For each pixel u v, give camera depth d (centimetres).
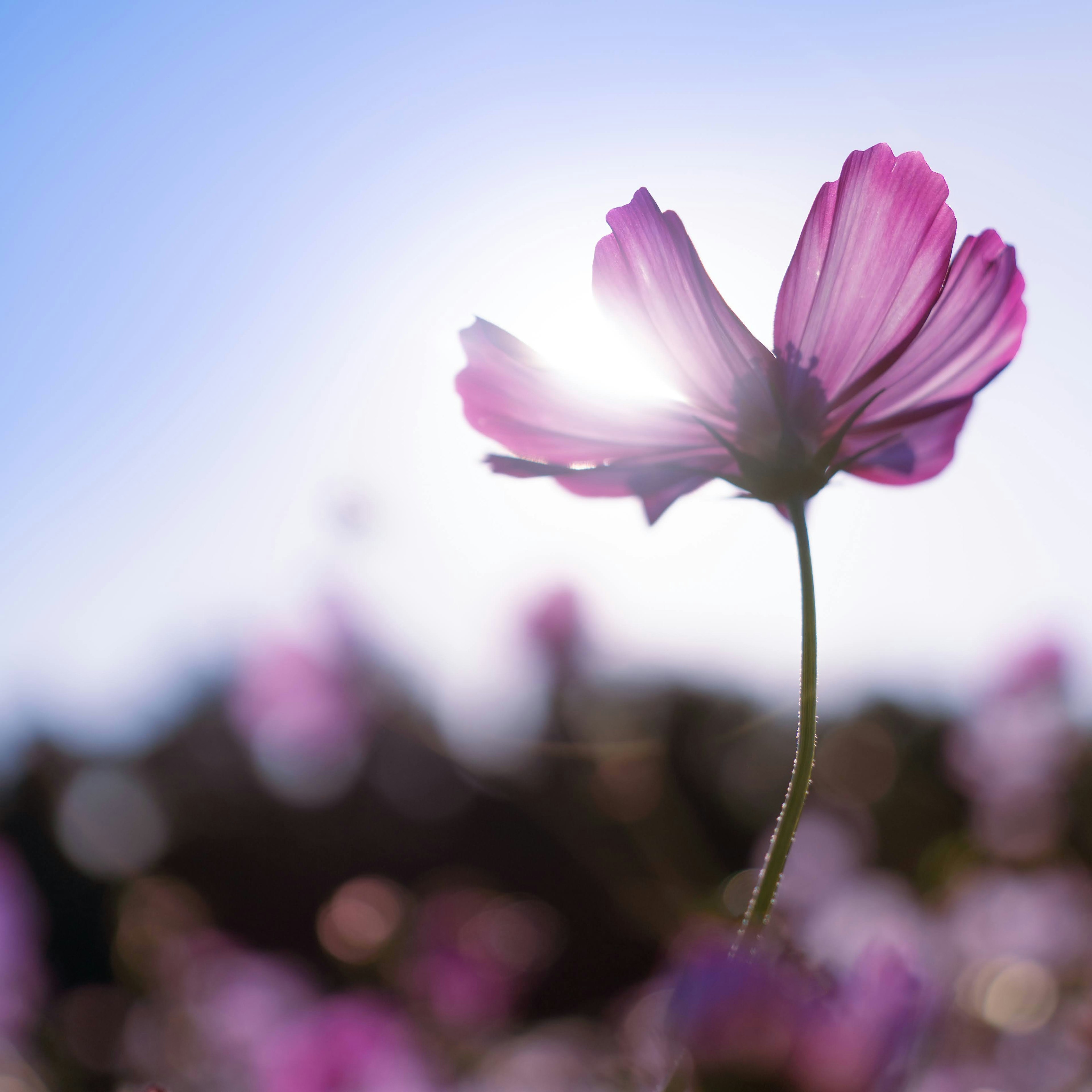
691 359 30
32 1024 74
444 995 69
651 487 31
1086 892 64
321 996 78
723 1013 25
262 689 68
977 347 30
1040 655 83
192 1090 70
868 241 30
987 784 82
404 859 218
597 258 30
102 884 137
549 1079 56
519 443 31
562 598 70
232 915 225
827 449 30
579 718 70
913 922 65
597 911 132
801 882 75
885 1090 25
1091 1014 48
